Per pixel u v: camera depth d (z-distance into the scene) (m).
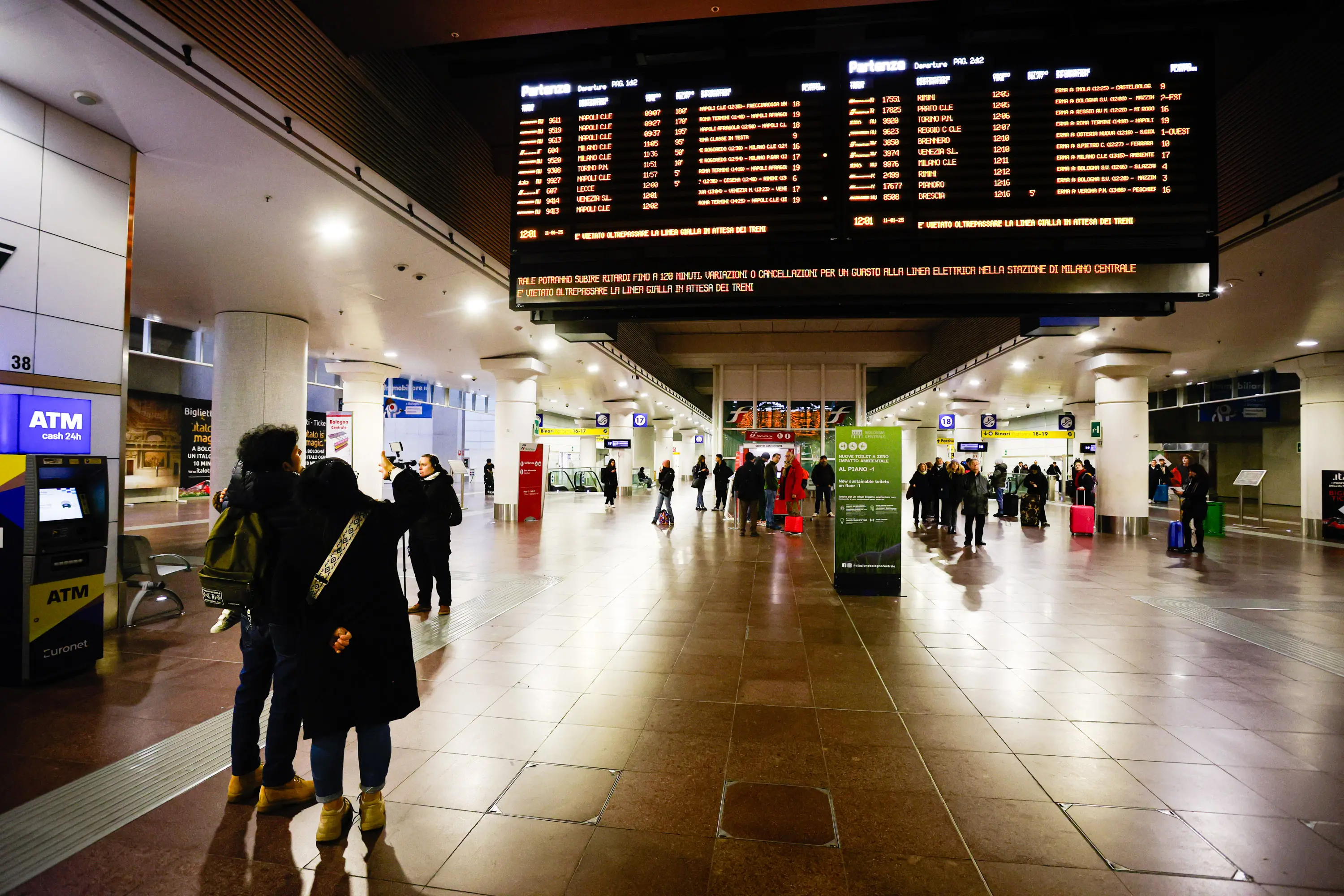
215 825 2.68
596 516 18.27
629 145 5.33
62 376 4.78
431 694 4.17
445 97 6.86
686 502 25.19
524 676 4.54
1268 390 19.27
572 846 2.54
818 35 5.62
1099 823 2.72
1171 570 9.41
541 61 6.20
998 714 3.91
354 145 5.38
